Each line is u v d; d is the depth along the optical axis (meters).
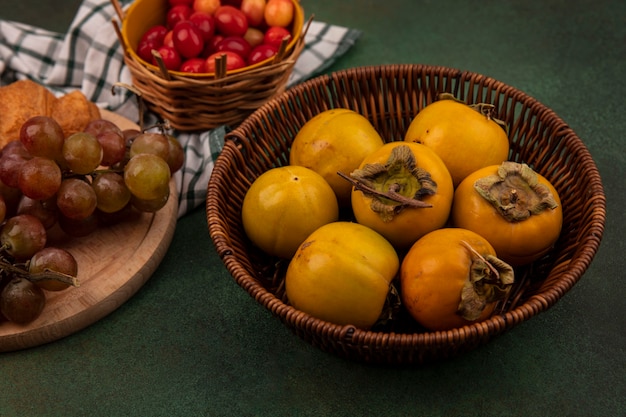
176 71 0.79
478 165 0.65
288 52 0.79
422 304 0.58
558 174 0.67
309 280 0.58
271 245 0.64
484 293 0.58
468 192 0.62
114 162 0.68
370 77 0.72
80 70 0.86
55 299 0.66
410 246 0.62
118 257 0.69
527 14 0.92
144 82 0.78
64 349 0.66
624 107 0.82
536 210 0.60
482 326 0.55
